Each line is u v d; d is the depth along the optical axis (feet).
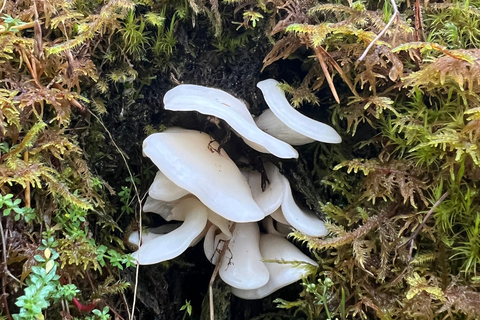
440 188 0.76
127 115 0.86
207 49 0.90
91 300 0.76
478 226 0.74
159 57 0.87
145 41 0.85
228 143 0.90
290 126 0.81
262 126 0.89
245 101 0.92
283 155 0.78
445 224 0.76
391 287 0.80
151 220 0.93
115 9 0.80
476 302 0.71
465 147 0.70
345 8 0.81
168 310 0.94
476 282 0.73
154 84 0.88
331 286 0.83
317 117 0.91
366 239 0.82
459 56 0.68
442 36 0.82
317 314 0.83
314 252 0.84
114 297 0.84
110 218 0.83
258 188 0.90
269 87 0.85
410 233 0.80
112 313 0.82
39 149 0.72
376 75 0.79
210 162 0.80
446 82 0.75
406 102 0.82
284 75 0.92
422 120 0.79
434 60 0.73
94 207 0.82
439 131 0.76
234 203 0.77
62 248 0.71
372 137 0.86
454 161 0.74
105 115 0.84
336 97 0.79
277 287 0.85
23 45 0.73
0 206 0.63
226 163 0.84
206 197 0.75
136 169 0.90
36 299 0.60
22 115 0.72
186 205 0.86
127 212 0.86
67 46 0.74
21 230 0.70
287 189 0.86
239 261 0.85
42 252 0.68
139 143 0.89
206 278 0.99
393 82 0.82
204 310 0.93
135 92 0.86
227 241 0.87
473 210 0.76
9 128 0.70
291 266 0.85
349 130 0.85
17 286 0.67
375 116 0.81
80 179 0.78
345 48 0.81
